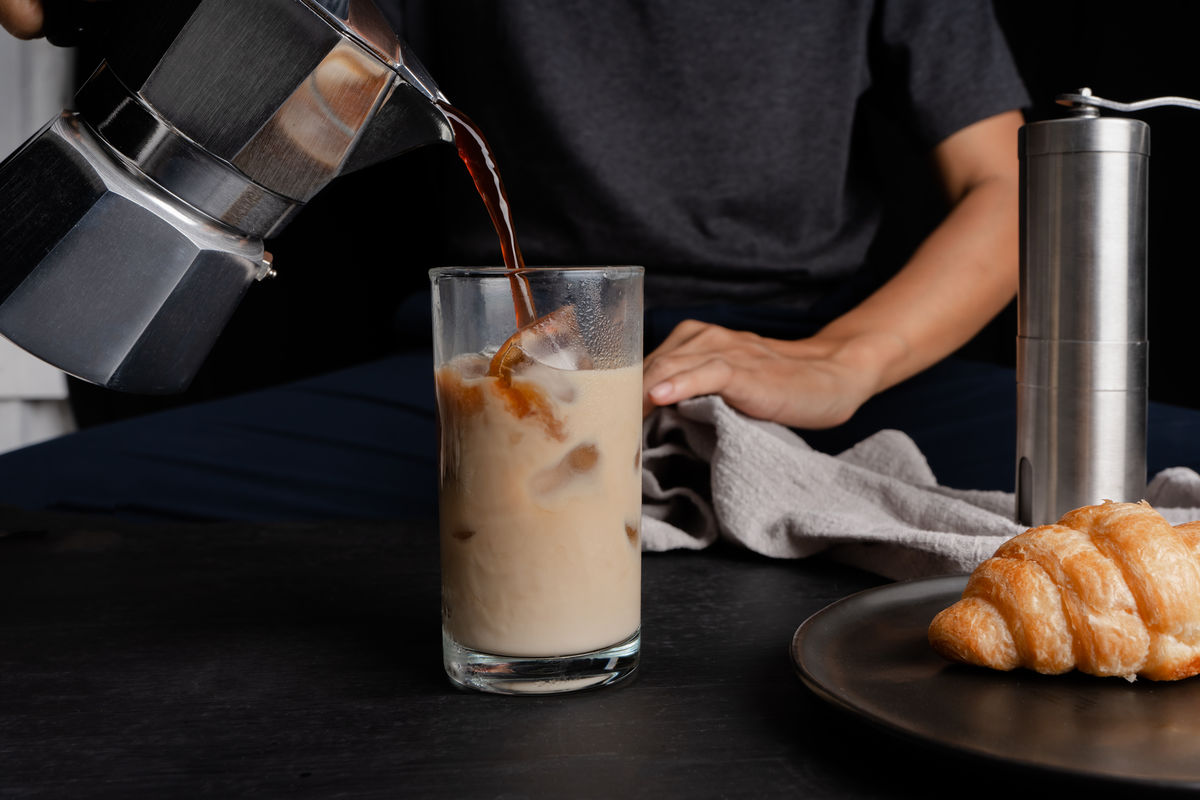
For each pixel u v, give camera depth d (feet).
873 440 2.87
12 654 2.03
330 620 2.17
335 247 5.49
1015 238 3.81
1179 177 5.39
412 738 1.74
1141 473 2.20
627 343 1.88
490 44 4.09
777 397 2.80
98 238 1.92
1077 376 2.17
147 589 2.33
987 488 3.29
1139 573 1.77
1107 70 5.53
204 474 3.49
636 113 4.07
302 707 1.83
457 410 1.85
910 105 4.23
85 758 1.70
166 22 1.83
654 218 4.12
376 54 1.87
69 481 3.44
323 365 5.60
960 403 3.87
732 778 1.63
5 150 4.48
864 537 2.31
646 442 2.72
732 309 4.00
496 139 4.20
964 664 1.84
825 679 1.78
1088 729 1.65
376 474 3.54
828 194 4.21
